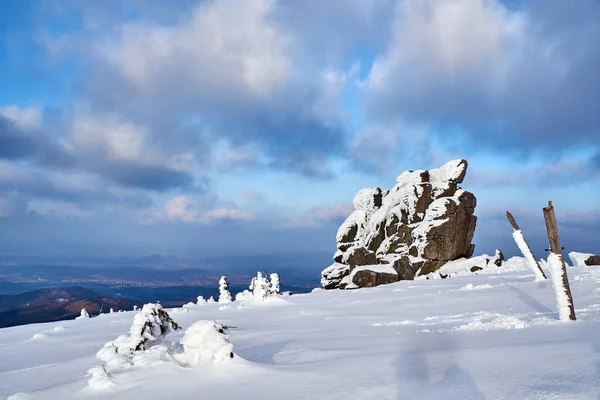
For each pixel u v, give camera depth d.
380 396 5.77
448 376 6.25
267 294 29.30
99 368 8.02
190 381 7.54
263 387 6.91
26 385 9.94
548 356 6.58
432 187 46.53
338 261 51.75
